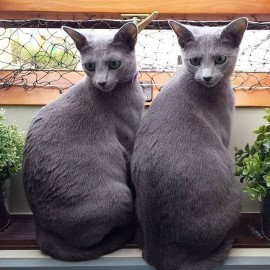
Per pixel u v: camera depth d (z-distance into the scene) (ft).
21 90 1.90
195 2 1.90
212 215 1.46
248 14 1.91
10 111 1.90
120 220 1.56
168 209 1.46
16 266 1.54
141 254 1.60
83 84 1.61
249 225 1.80
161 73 1.96
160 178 1.46
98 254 1.58
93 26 1.92
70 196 1.51
